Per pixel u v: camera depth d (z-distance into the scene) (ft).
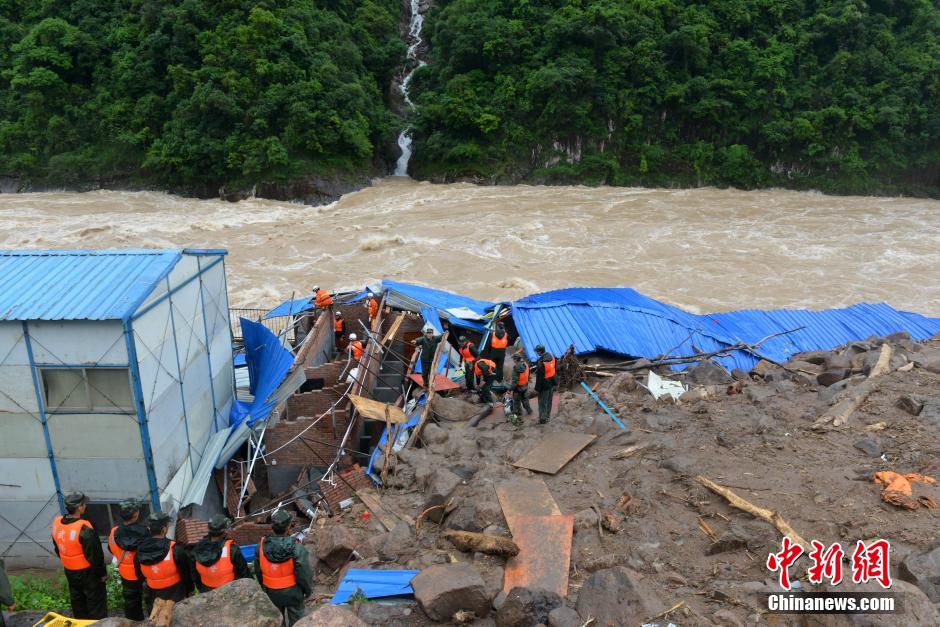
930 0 221.05
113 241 134.72
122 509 28.07
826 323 72.84
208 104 185.57
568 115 208.64
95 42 202.39
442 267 119.24
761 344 67.72
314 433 51.55
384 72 231.30
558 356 61.77
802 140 204.85
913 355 55.36
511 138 211.61
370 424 58.85
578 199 182.60
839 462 37.29
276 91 188.55
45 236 138.10
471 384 54.49
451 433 45.62
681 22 215.10
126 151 197.67
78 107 202.08
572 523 31.83
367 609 27.20
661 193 197.36
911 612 23.36
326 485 43.91
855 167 198.18
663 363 60.39
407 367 64.80
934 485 33.68
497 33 211.82
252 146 185.57
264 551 25.20
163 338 43.86
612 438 42.57
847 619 23.47
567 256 126.00
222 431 53.06
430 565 30.42
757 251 129.80
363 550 33.24
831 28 209.36
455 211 164.76
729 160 206.18
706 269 118.42
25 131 201.26
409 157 222.89
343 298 81.71
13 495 42.32
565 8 214.07
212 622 21.07
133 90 198.18
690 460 37.91
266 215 166.30
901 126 198.59
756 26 219.20
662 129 212.64
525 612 25.30
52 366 39.75
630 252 128.88
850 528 30.66
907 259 123.95
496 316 71.26
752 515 32.01
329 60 200.64
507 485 35.58
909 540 29.37
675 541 31.40
